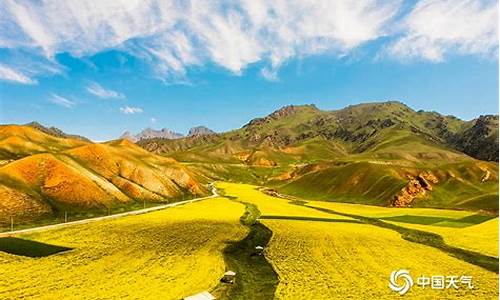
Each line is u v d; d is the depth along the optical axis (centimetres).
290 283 4834
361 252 6656
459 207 13875
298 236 7844
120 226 8138
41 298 4069
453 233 8825
